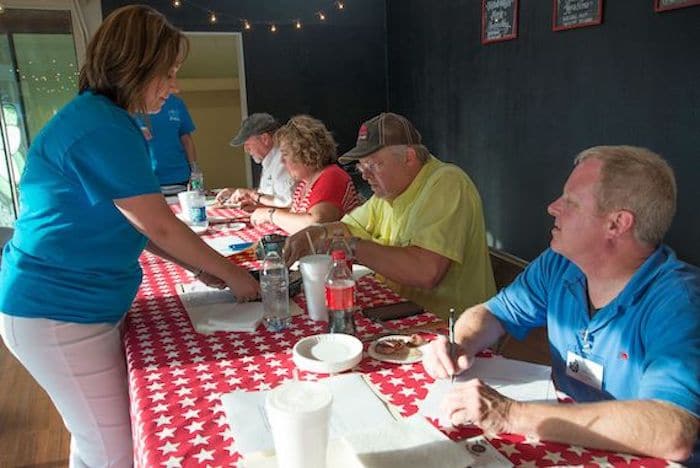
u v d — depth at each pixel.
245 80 5.25
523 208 4.07
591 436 0.84
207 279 1.68
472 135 4.55
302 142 2.41
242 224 2.61
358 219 2.10
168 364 1.18
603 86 3.22
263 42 5.22
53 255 1.28
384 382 1.07
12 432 2.23
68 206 1.26
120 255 1.37
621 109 3.12
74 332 1.34
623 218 1.02
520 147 4.00
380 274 1.67
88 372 1.38
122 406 1.45
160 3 4.88
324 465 0.76
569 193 1.08
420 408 0.97
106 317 1.38
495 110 4.22
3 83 4.71
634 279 1.04
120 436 1.46
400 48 5.40
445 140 4.93
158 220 1.30
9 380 2.63
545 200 3.83
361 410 0.96
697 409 0.85
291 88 5.39
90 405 1.40
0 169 4.84
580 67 3.37
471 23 4.34
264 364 1.16
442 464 0.80
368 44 5.55
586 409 0.87
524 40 3.82
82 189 1.25
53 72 4.80
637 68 2.98
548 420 0.86
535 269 1.31
